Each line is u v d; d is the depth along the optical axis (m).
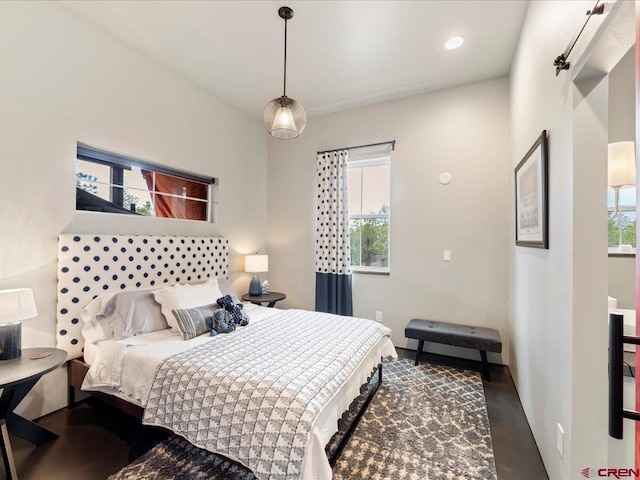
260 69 3.03
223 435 1.44
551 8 1.65
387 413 2.21
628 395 1.27
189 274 3.19
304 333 2.32
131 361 1.90
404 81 3.24
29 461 1.74
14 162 1.98
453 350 3.35
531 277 2.09
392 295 3.66
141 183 2.86
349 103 3.76
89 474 1.65
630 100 1.89
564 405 1.39
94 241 2.37
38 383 2.12
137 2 2.17
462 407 2.30
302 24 2.39
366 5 2.18
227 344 2.07
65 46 2.23
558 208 1.51
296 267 4.29
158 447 1.85
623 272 1.96
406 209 3.59
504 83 3.14
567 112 1.38
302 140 4.25
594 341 1.27
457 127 3.34
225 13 2.27
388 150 3.68
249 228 4.15
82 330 2.25
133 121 2.69
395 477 1.62
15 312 1.73
